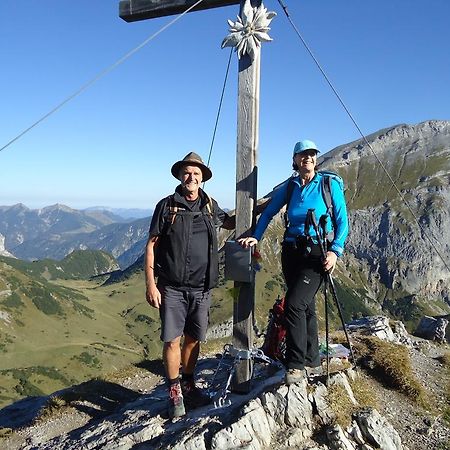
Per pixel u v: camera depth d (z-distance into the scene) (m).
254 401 3.51
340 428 3.38
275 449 3.28
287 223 3.65
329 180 3.49
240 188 3.84
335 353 4.64
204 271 3.61
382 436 3.42
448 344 6.95
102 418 4.46
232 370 3.90
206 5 3.99
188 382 3.90
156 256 3.64
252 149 3.81
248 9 3.75
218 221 3.75
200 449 3.22
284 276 3.71
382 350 5.09
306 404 3.49
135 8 4.23
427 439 3.77
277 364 4.16
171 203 3.56
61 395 5.02
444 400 4.45
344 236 3.44
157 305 3.58
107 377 5.55
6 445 4.35
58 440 4.14
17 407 5.48
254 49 3.75
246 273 3.72
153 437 3.53
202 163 3.55
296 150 3.51
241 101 3.83
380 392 4.42
